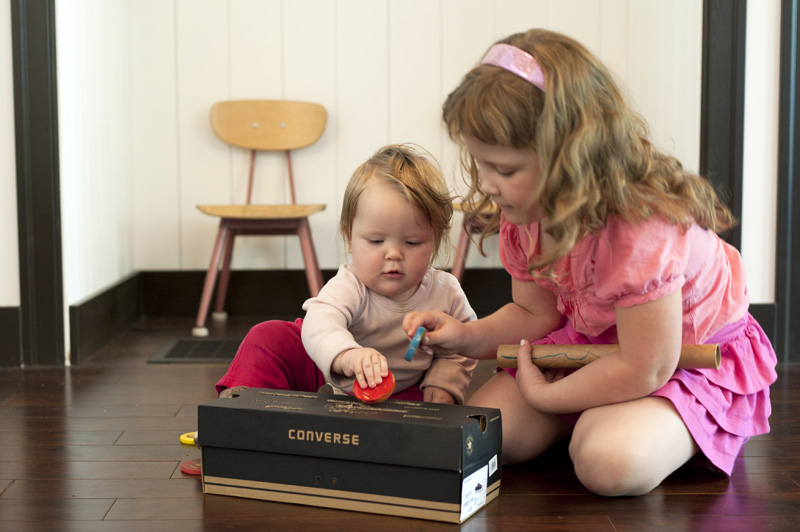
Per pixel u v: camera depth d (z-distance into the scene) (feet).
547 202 3.26
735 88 6.95
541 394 3.88
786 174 6.98
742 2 6.92
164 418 5.11
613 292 3.56
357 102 9.51
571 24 9.43
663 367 3.65
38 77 6.64
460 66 9.47
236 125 9.28
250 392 3.96
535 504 3.65
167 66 9.37
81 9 7.41
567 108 3.21
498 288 9.48
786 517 3.52
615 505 3.64
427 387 4.36
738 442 4.09
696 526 3.41
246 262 9.56
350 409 3.63
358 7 9.42
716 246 4.04
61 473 4.08
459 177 9.47
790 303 7.02
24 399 5.61
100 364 6.82
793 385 6.00
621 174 3.40
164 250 9.49
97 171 7.84
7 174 6.69
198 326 8.19
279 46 9.43
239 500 3.69
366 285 4.25
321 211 9.34
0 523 3.46
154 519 3.49
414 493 3.45
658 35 8.69
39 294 6.74
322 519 3.47
